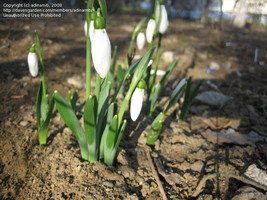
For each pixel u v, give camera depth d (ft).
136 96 0.36
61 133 0.54
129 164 0.47
